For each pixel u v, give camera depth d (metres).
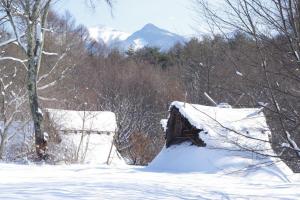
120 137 52.12
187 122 30.30
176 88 53.25
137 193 13.09
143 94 61.03
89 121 45.19
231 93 8.34
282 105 8.16
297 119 8.01
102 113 48.00
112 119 47.59
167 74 65.75
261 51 8.05
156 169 28.41
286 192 16.52
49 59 45.25
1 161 28.89
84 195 11.62
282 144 8.08
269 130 8.39
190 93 35.78
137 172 24.23
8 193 11.34
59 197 10.97
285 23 7.98
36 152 29.89
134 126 54.22
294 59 7.93
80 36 57.31
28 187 13.20
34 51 30.66
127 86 62.50
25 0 29.70
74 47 53.31
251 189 17.41
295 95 7.97
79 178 18.58
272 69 8.05
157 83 63.38
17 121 36.88
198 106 22.20
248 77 8.12
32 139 34.38
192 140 29.84
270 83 8.09
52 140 35.19
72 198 10.97
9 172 20.44
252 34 8.07
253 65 8.11
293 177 24.52
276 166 24.47
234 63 8.27
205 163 26.45
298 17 7.89
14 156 31.80
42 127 30.20
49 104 42.84
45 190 12.24
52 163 29.61
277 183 21.41
